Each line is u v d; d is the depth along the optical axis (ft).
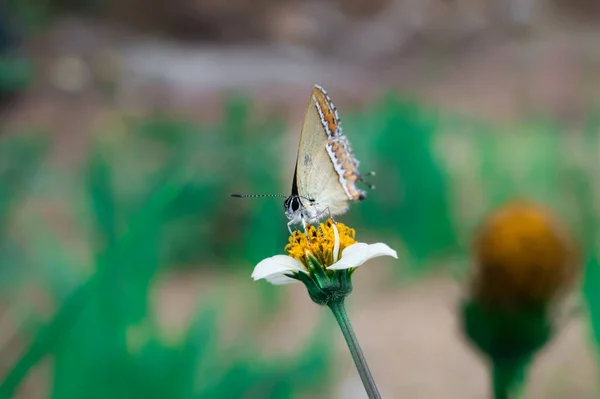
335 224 1.61
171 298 3.15
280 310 2.81
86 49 8.45
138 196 2.63
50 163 4.01
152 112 5.26
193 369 1.85
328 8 10.91
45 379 2.12
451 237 3.71
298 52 9.96
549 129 5.23
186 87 7.01
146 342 1.86
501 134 5.11
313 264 1.59
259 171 3.71
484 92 7.39
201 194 3.31
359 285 3.60
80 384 1.82
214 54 9.53
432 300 3.33
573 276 1.77
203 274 3.47
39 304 2.21
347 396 2.34
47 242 2.29
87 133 5.23
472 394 2.48
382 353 2.81
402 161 3.96
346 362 2.68
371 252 1.58
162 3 10.44
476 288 1.76
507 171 4.11
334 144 1.69
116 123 5.05
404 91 7.31
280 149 3.98
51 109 5.94
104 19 10.15
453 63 9.08
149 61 8.30
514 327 1.73
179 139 3.84
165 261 3.33
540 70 8.04
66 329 1.77
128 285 1.85
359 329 3.06
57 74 6.65
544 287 1.73
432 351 2.83
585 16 10.73
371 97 7.36
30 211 3.17
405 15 10.23
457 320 1.77
